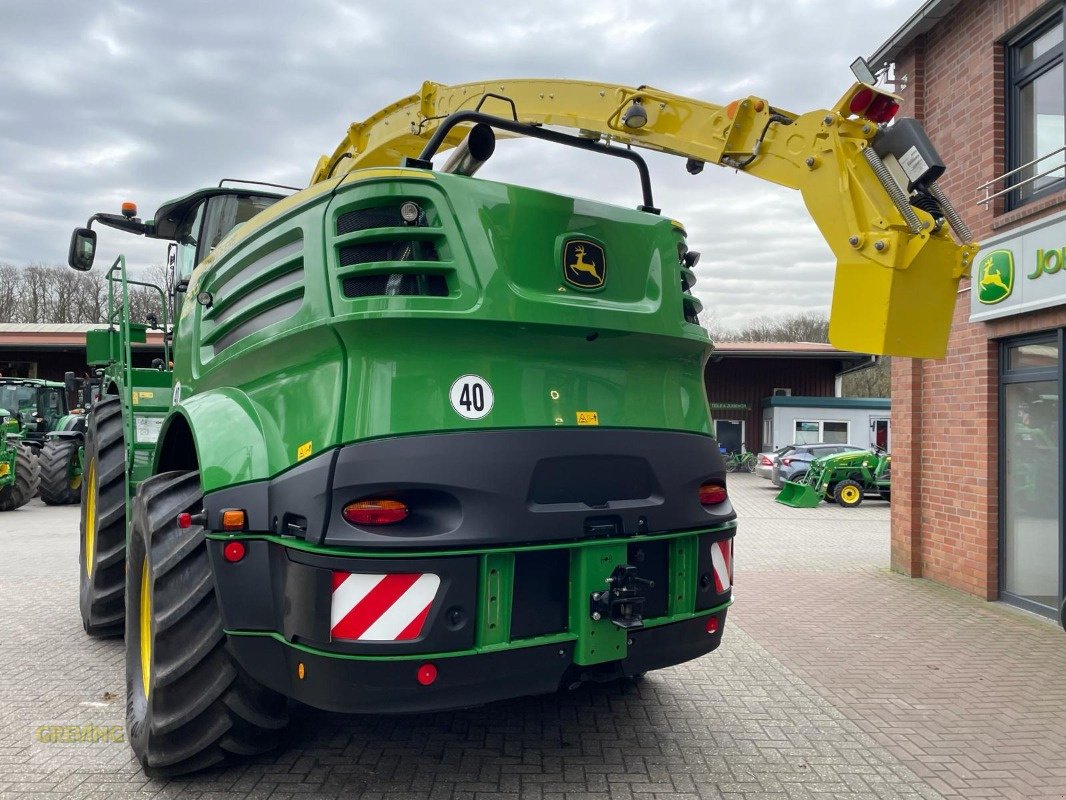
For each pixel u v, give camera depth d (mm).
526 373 3027
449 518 2822
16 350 27250
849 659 5469
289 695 2971
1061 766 3738
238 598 3014
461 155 3564
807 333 61000
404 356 2848
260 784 3383
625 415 3275
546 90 4230
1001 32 7070
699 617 3432
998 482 7289
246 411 3291
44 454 15539
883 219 3078
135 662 3783
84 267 5785
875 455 18203
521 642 2930
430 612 2760
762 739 4008
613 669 3234
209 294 4051
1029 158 7027
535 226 3111
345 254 3021
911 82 8312
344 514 2768
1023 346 7008
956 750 3912
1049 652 5660
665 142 3824
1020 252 6699
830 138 3268
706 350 3650
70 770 3506
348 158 5352
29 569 8516
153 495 3486
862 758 3793
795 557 10141
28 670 4961
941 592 7746
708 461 3545
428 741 3887
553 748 3830
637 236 3424
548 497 3010
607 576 3100
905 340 3086
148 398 5301
